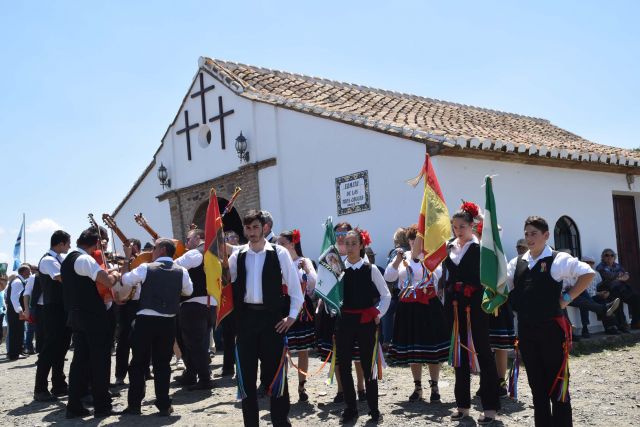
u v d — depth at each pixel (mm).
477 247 5438
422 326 6137
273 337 4785
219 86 13453
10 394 7781
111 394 7109
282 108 11922
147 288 6094
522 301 4641
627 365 7957
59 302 7012
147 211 15758
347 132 10547
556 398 4496
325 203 10945
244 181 12648
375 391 5484
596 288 10789
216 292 4797
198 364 7195
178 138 14633
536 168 10469
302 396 6488
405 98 15320
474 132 10102
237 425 5660
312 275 6566
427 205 5543
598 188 11609
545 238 4684
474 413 5695
